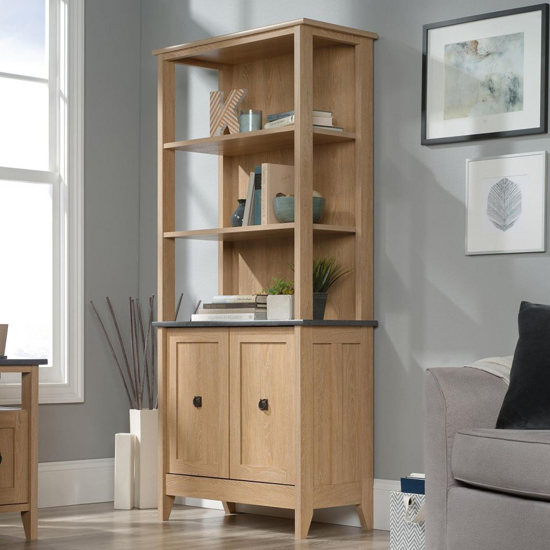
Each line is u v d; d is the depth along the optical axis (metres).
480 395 3.63
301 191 4.64
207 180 5.65
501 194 4.48
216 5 5.65
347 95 4.98
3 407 5.00
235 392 4.82
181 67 5.80
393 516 4.00
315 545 4.38
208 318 5.01
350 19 5.06
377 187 4.92
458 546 3.41
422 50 4.78
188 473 5.00
